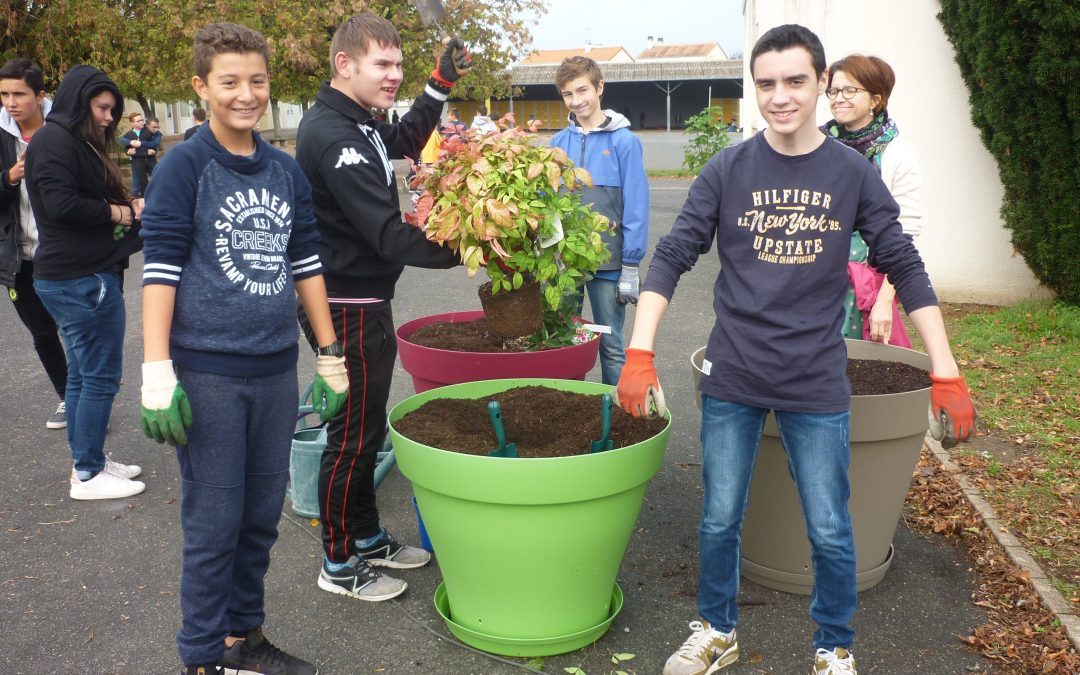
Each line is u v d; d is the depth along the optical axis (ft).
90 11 56.95
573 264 10.77
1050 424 15.30
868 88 11.47
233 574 8.62
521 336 11.58
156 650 9.61
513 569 8.80
